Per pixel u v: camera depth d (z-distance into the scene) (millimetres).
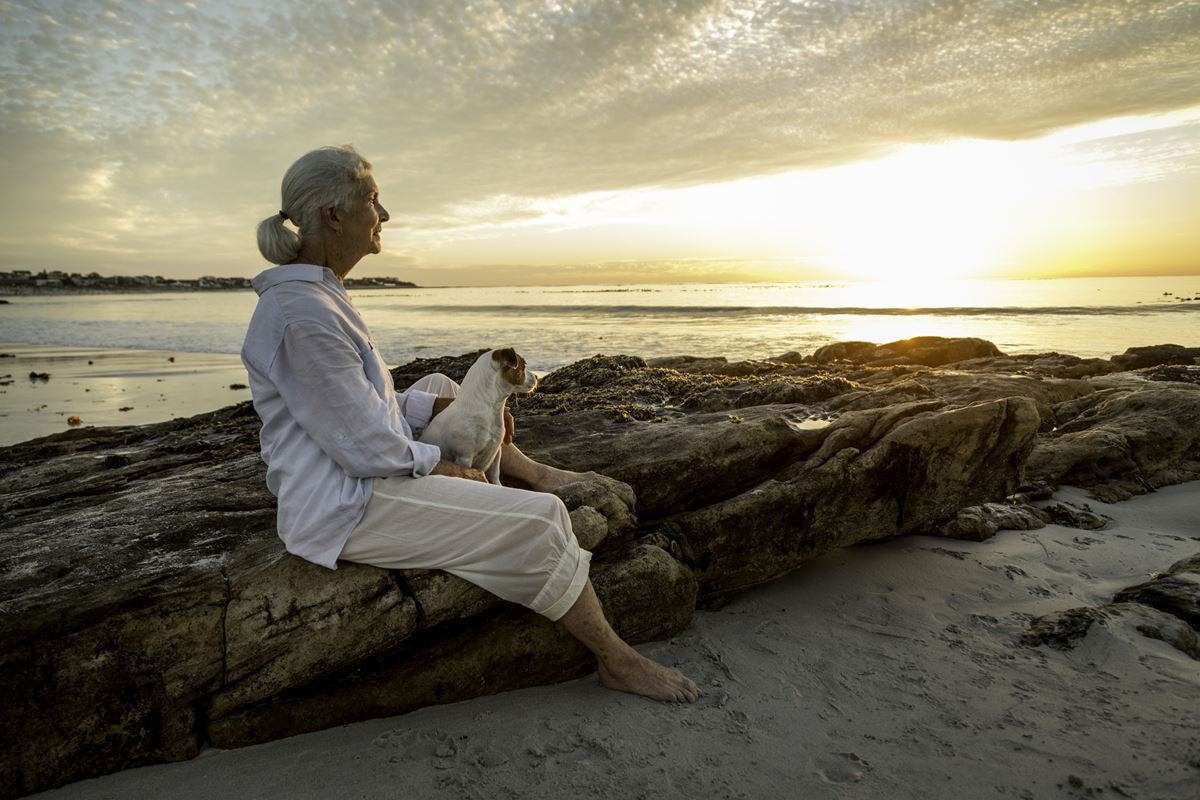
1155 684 2836
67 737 2369
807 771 2402
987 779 2336
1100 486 5645
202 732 2562
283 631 2553
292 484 2549
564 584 2674
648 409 5148
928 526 4617
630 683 2869
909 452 4012
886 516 4094
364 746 2561
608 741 2562
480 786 2342
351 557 2613
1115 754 2424
